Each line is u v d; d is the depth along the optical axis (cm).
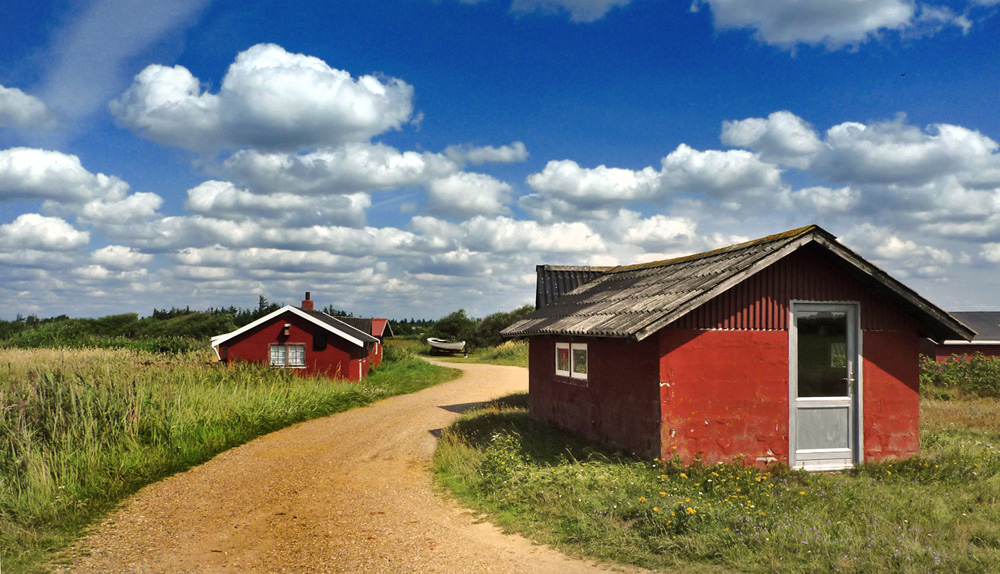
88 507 750
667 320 840
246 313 6188
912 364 963
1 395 1035
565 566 568
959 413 1516
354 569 574
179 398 1291
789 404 913
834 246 901
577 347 1206
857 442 932
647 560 564
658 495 712
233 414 1371
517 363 3931
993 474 861
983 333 2597
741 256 970
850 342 942
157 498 827
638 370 943
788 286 926
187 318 5656
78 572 559
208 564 589
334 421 1570
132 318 5394
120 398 1171
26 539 623
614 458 960
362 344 2556
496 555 602
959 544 575
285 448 1204
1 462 822
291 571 572
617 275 1544
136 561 593
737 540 581
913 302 920
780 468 870
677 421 877
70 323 3981
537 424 1369
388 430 1430
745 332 908
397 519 737
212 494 856
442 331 5631
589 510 696
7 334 4112
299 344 2486
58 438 944
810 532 592
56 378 1223
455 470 976
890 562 520
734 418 893
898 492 762
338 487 904
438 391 2352
